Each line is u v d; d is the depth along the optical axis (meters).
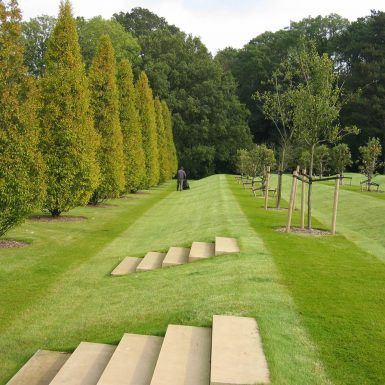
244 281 7.98
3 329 7.04
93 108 21.42
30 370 5.63
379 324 6.18
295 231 13.67
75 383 5.06
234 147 58.62
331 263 9.55
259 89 68.75
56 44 16.67
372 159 30.64
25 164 12.40
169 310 7.13
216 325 5.92
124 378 4.97
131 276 9.81
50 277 9.83
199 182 44.00
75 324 7.19
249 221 15.12
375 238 13.40
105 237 14.61
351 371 4.93
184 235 13.71
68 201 17.22
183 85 58.50
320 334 5.82
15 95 12.34
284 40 68.81
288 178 42.97
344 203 21.41
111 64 21.83
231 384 4.47
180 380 4.71
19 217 12.47
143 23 73.19
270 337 5.56
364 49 58.38
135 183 27.91
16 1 12.27
